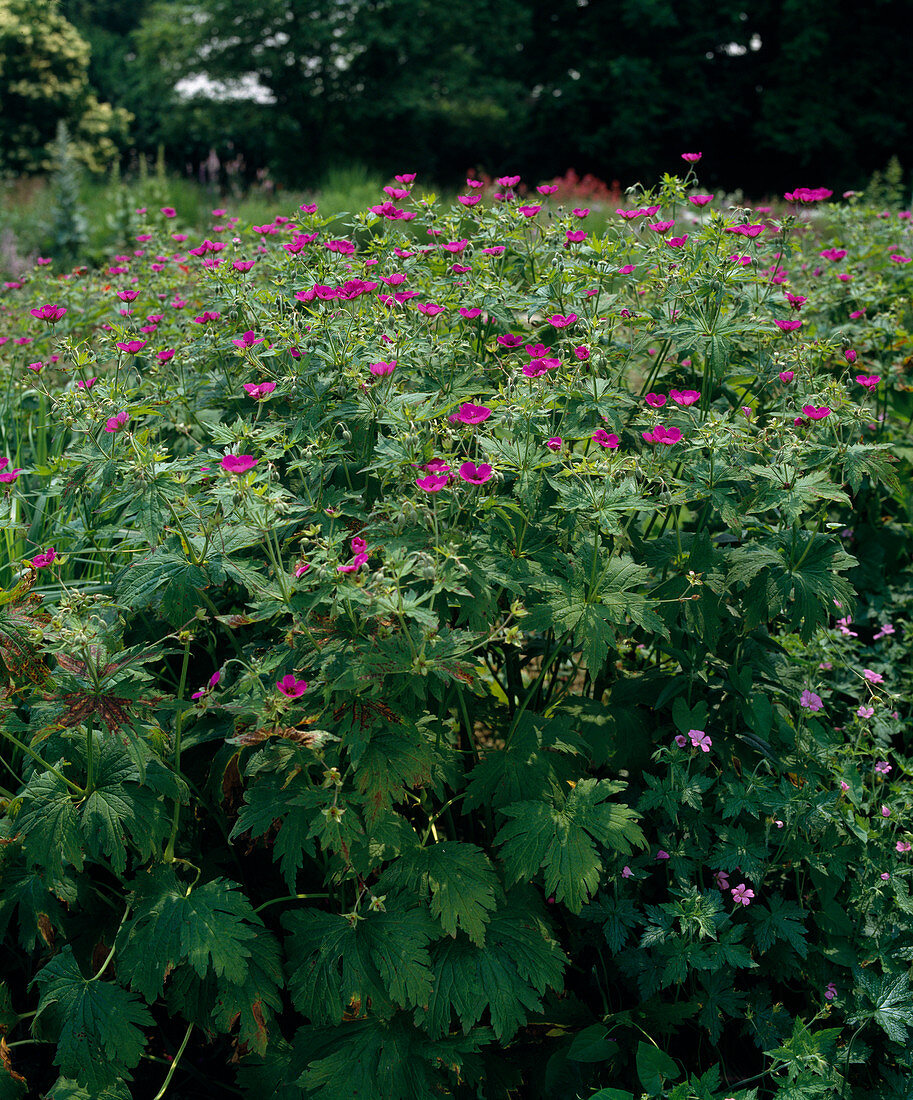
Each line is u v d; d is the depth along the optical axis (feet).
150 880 7.09
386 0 64.44
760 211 12.01
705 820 8.45
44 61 71.20
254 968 6.88
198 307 12.82
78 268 15.31
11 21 69.41
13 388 13.30
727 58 75.77
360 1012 7.14
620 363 9.91
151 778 7.00
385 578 6.57
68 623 6.84
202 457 8.11
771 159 74.79
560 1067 7.68
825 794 8.54
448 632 6.98
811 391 9.69
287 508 6.95
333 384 8.71
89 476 7.88
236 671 8.26
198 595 7.20
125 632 8.61
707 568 8.45
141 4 111.75
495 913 7.46
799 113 67.77
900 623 12.12
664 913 7.95
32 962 8.03
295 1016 8.25
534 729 8.03
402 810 8.48
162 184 42.11
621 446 9.32
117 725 6.57
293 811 6.89
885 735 10.34
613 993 8.46
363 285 9.16
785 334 10.73
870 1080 8.18
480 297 9.87
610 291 11.25
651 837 8.87
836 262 14.39
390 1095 6.68
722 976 7.95
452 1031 7.67
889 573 12.92
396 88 66.59
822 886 8.53
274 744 7.13
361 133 69.46
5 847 7.22
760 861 8.21
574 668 9.77
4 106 71.15
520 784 7.64
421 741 6.93
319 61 66.69
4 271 27.84
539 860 7.14
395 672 6.53
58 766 7.19
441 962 7.07
